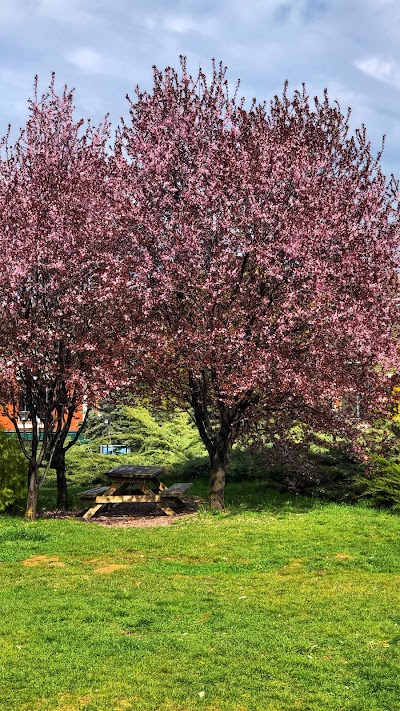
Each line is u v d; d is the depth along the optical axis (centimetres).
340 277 1337
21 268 1307
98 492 1434
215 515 1366
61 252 1373
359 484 1450
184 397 1501
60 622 706
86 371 1416
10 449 1470
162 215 1432
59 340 1388
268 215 1317
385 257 1423
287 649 631
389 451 1462
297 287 1308
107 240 1436
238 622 701
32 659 607
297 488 1584
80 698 534
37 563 978
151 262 1372
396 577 884
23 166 1489
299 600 778
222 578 888
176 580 875
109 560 996
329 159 1509
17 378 1474
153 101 1508
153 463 2062
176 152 1446
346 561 962
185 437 2167
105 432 2338
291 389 1268
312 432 1576
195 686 553
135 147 1477
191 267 1348
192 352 1323
